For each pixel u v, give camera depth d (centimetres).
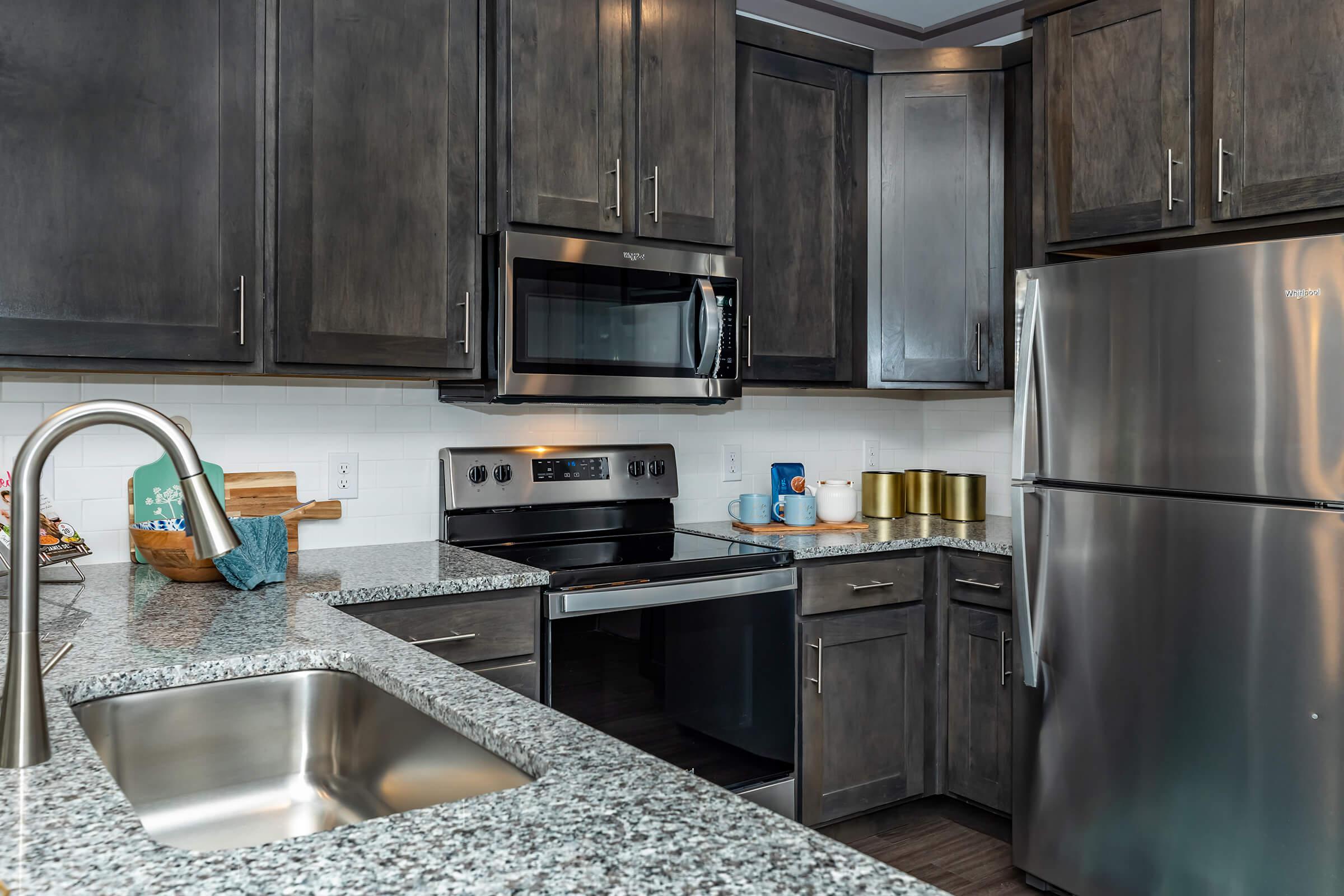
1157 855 211
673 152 247
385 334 212
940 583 280
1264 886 193
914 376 289
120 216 182
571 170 231
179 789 127
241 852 70
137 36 183
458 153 222
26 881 66
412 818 76
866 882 65
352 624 157
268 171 198
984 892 240
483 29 226
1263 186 216
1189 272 204
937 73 287
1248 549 195
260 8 197
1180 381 205
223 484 221
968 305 288
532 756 91
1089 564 223
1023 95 281
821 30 313
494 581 203
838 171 284
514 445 269
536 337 225
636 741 221
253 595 182
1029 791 240
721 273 254
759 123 270
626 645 220
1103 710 221
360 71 208
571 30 231
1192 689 204
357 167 208
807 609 251
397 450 251
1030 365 236
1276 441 191
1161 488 209
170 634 149
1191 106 230
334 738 138
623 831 73
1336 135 204
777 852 70
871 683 265
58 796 83
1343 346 181
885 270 289
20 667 91
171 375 218
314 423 239
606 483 273
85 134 178
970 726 270
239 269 194
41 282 175
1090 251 259
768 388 296
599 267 234
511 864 67
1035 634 236
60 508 209
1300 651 187
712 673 234
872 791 265
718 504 311
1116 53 245
